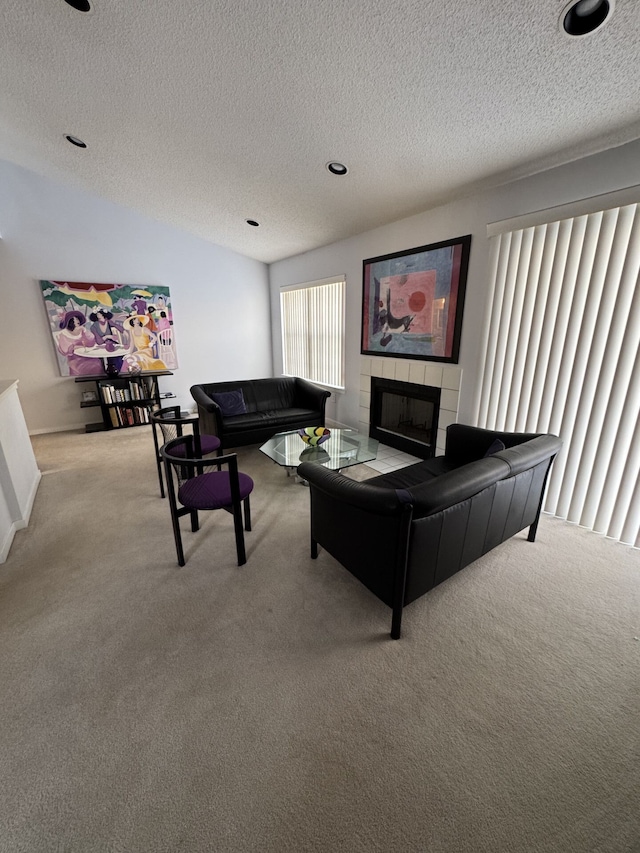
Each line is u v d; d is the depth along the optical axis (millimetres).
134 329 4945
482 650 1551
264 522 2539
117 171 3508
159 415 2961
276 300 5754
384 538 1506
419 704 1331
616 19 1330
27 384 4441
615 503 2266
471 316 2908
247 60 1857
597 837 989
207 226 4609
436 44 1574
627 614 1742
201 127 2525
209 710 1313
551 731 1247
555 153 2156
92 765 1155
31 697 1362
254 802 1062
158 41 1841
